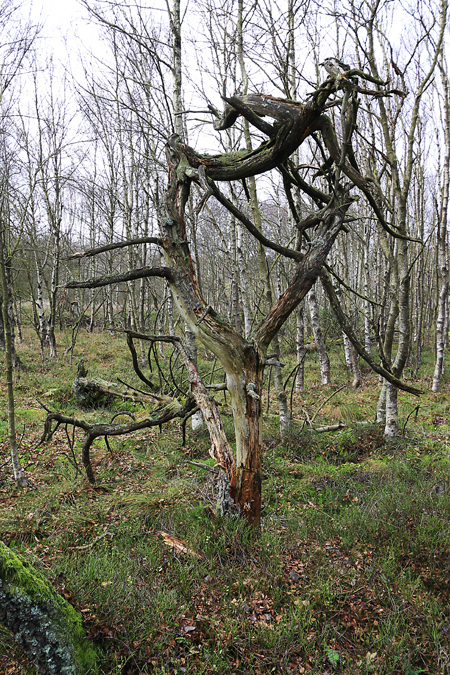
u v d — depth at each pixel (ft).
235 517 13.46
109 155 56.49
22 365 45.11
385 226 14.99
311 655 9.34
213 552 12.63
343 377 45.93
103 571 11.55
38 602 6.97
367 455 22.65
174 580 11.44
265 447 22.89
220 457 13.82
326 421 28.81
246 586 11.30
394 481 18.02
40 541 13.98
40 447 23.09
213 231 73.61
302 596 10.93
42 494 17.21
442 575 11.77
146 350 56.29
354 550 13.19
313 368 49.90
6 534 14.08
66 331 72.84
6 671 8.26
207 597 10.91
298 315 38.32
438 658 8.87
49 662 7.08
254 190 23.45
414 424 27.84
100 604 9.84
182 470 19.71
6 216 35.42
